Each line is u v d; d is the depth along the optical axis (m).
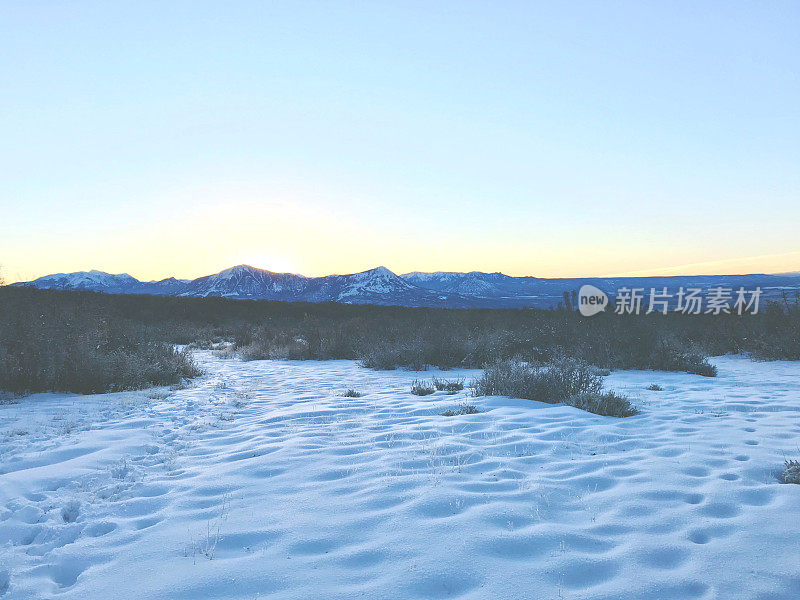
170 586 3.07
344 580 3.09
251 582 3.09
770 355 15.40
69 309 13.93
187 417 8.23
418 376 12.93
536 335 15.84
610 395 8.21
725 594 2.86
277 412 8.41
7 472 5.45
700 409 8.03
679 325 19.81
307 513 4.10
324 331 20.84
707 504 4.06
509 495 4.36
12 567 3.43
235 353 19.64
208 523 3.96
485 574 3.10
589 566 3.18
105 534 3.93
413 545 3.47
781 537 3.48
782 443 5.83
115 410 8.77
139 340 14.30
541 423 7.09
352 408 8.48
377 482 4.74
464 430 6.71
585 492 4.45
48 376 10.52
